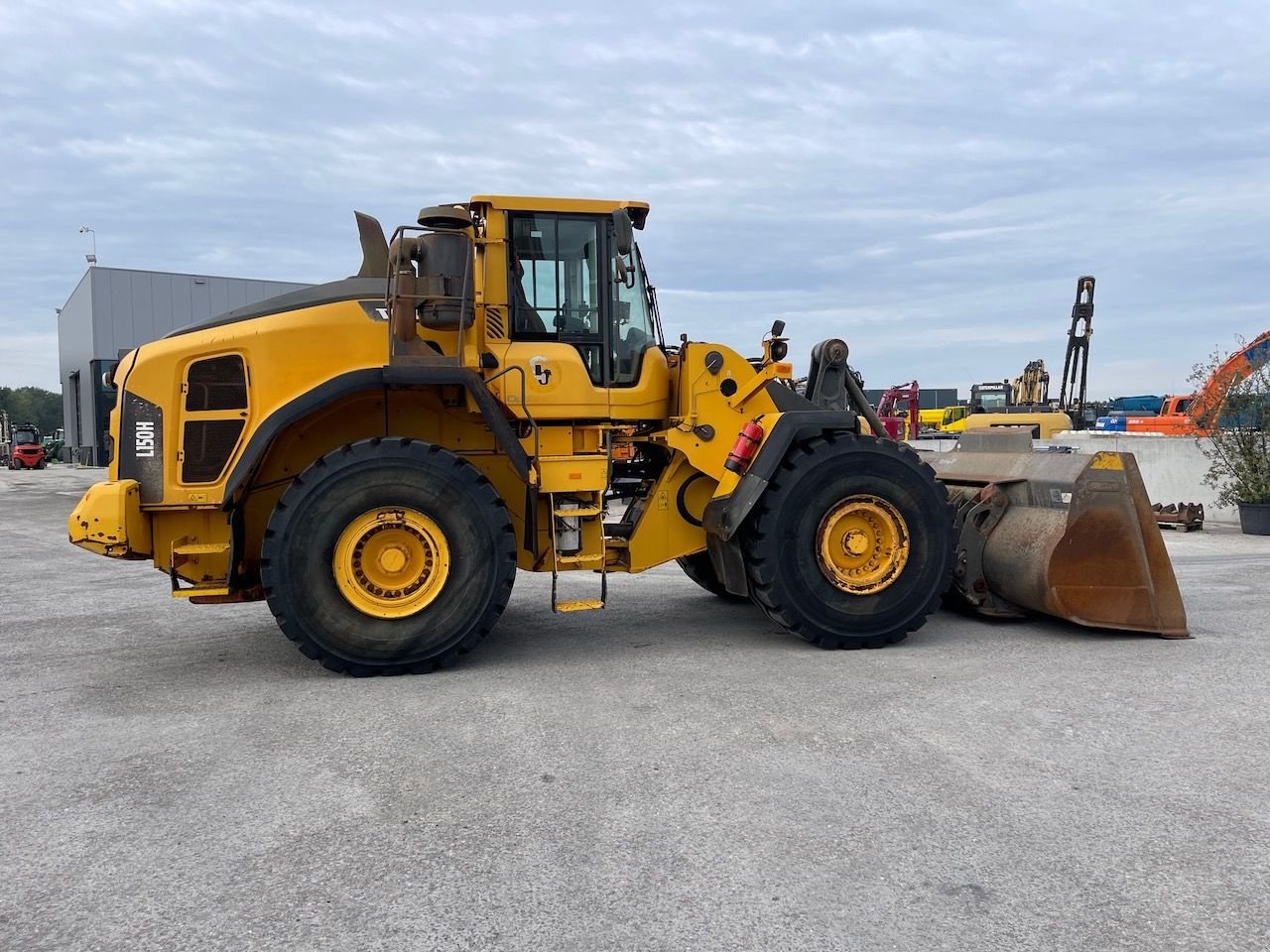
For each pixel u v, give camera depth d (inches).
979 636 228.8
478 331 212.8
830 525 214.1
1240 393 462.3
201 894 101.8
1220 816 119.3
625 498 250.7
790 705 169.0
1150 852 109.5
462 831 117.0
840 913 96.4
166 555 206.7
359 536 191.6
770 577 210.5
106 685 190.7
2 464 1831.9
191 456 203.5
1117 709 164.9
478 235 215.2
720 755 142.8
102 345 1530.5
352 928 94.7
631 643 226.1
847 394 244.5
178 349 203.5
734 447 213.3
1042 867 106.1
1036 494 233.8
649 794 127.6
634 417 225.3
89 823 120.9
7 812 124.9
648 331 235.9
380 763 141.6
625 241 206.8
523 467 202.4
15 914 98.1
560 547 216.7
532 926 94.6
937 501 219.8
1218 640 221.5
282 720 164.2
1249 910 96.7
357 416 217.2
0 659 215.6
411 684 187.8
